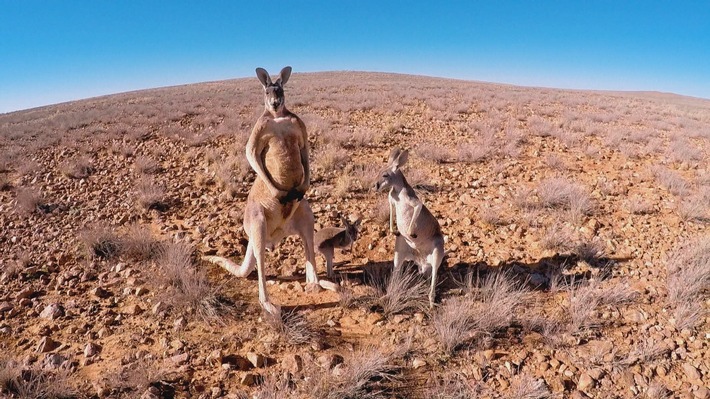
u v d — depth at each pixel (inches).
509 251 161.0
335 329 122.6
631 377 104.6
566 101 637.3
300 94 659.4
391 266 155.3
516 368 107.7
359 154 288.8
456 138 335.0
